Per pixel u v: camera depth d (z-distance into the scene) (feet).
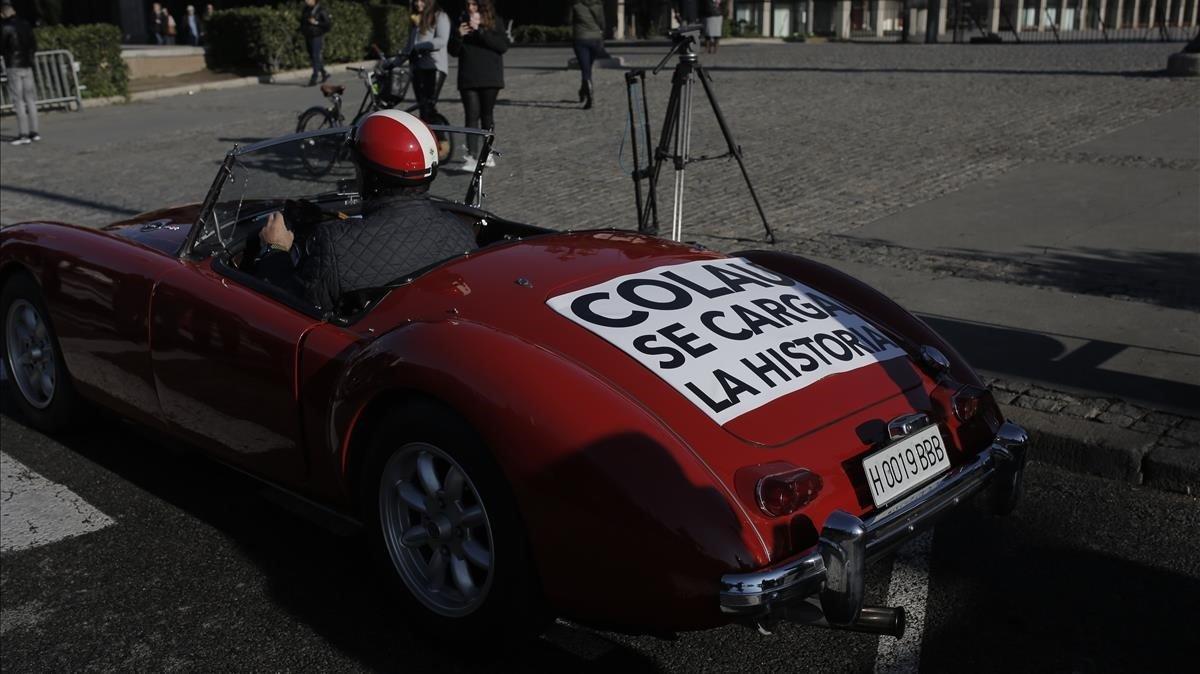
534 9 115.85
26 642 10.70
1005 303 19.66
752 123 42.86
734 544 8.29
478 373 9.14
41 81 63.46
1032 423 14.52
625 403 8.87
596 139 41.14
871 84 53.62
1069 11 134.31
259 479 12.63
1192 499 13.14
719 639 10.55
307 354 11.02
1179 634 10.38
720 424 9.14
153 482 14.51
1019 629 10.53
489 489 9.13
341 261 11.55
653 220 24.88
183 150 44.24
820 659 10.14
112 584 11.81
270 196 13.73
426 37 39.09
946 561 11.91
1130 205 26.76
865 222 26.53
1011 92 47.88
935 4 94.68
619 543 8.50
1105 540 12.24
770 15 126.41
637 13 112.47
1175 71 49.67
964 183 30.35
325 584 11.73
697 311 10.56
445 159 14.46
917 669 9.93
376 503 10.37
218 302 12.17
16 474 14.79
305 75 78.95
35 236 14.93
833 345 10.57
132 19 122.01
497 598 9.36
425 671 10.04
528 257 11.75
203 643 10.61
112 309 13.51
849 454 9.32
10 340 15.96
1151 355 16.85
